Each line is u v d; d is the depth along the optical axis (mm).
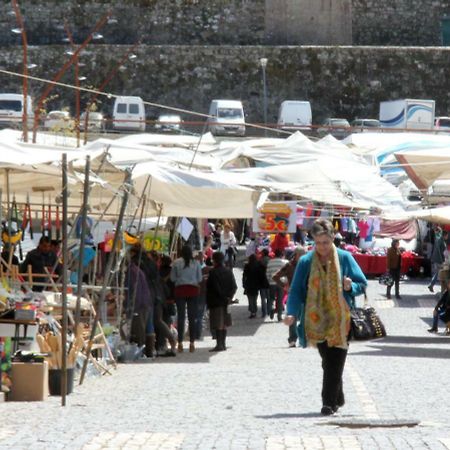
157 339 39656
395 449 18906
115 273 37156
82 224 29953
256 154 58688
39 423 22641
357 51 132750
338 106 132500
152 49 129375
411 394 27750
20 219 47250
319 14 140250
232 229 78312
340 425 22047
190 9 138500
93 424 22500
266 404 26062
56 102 126250
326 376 23891
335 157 59406
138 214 44469
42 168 30281
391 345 41719
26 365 27297
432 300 61219
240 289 66562
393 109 119312
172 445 19422
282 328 50031
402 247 74875
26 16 135750
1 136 59281
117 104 115062
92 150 35156
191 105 130000
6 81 126188
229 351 41062
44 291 34562
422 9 143125
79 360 31812
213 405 25938
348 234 76062
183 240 53062
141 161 40375
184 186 38438
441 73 133375
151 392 28719
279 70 131500
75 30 136250
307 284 23797
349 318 23766
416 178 53438
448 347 41312
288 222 50156
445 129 109000
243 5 139250
